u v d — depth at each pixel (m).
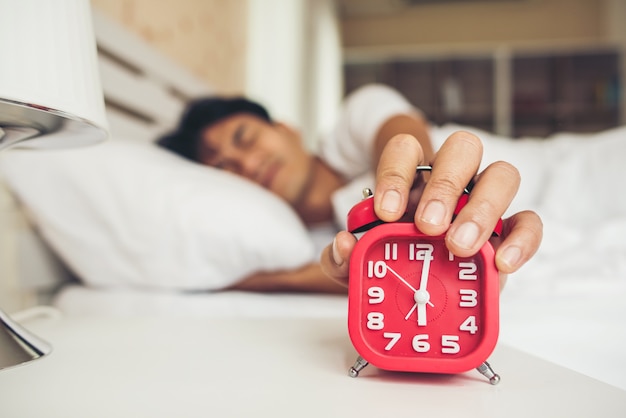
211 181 0.90
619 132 1.25
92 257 0.85
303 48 3.06
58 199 0.84
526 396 0.39
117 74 1.18
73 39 0.46
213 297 0.83
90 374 0.44
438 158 0.41
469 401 0.38
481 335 0.41
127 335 0.55
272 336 0.54
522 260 0.40
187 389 0.40
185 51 1.67
